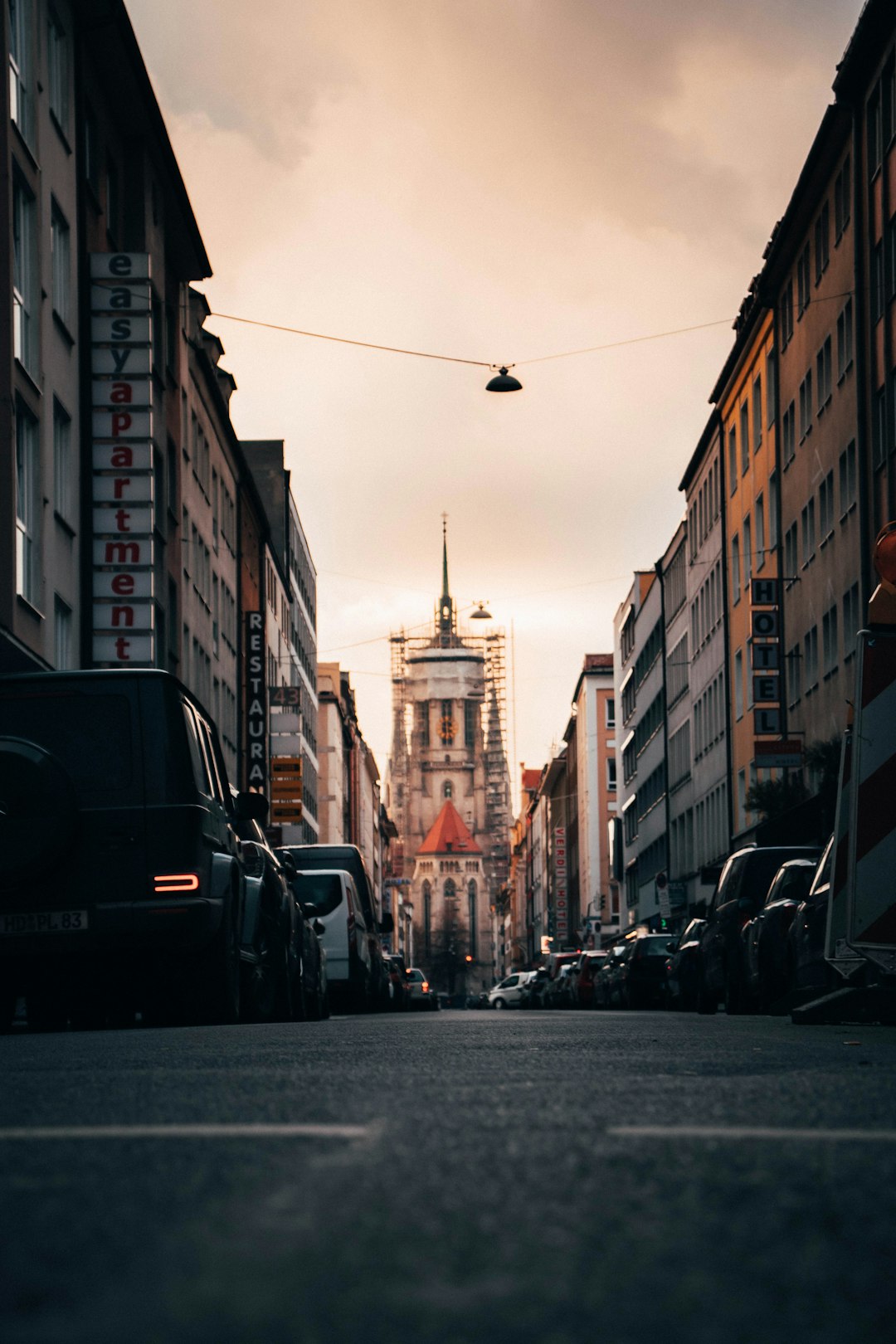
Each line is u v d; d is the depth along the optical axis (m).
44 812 14.82
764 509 56.56
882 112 39.00
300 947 22.27
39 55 30.86
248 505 71.25
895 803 12.41
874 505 39.94
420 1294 2.76
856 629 42.22
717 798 66.81
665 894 67.38
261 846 19.84
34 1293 2.77
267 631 78.69
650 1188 3.92
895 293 38.34
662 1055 9.52
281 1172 4.20
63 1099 6.34
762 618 51.94
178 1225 3.42
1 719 15.06
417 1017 27.20
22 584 29.30
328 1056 9.57
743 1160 4.41
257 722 66.19
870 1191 3.87
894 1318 2.63
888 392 38.84
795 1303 2.73
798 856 24.69
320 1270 2.96
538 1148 4.66
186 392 49.59
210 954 16.05
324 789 120.56
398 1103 6.09
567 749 143.12
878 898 12.39
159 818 14.95
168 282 47.28
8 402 27.02
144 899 14.87
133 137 40.59
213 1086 6.95
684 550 76.31
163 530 43.94
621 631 107.31
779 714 51.75
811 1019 15.84
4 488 26.81
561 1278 2.89
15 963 15.24
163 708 15.08
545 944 142.12
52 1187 3.95
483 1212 3.58
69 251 33.91
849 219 43.06
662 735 85.00
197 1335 2.46
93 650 34.12
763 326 55.59
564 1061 8.88
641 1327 2.53
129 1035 13.25
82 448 34.34
